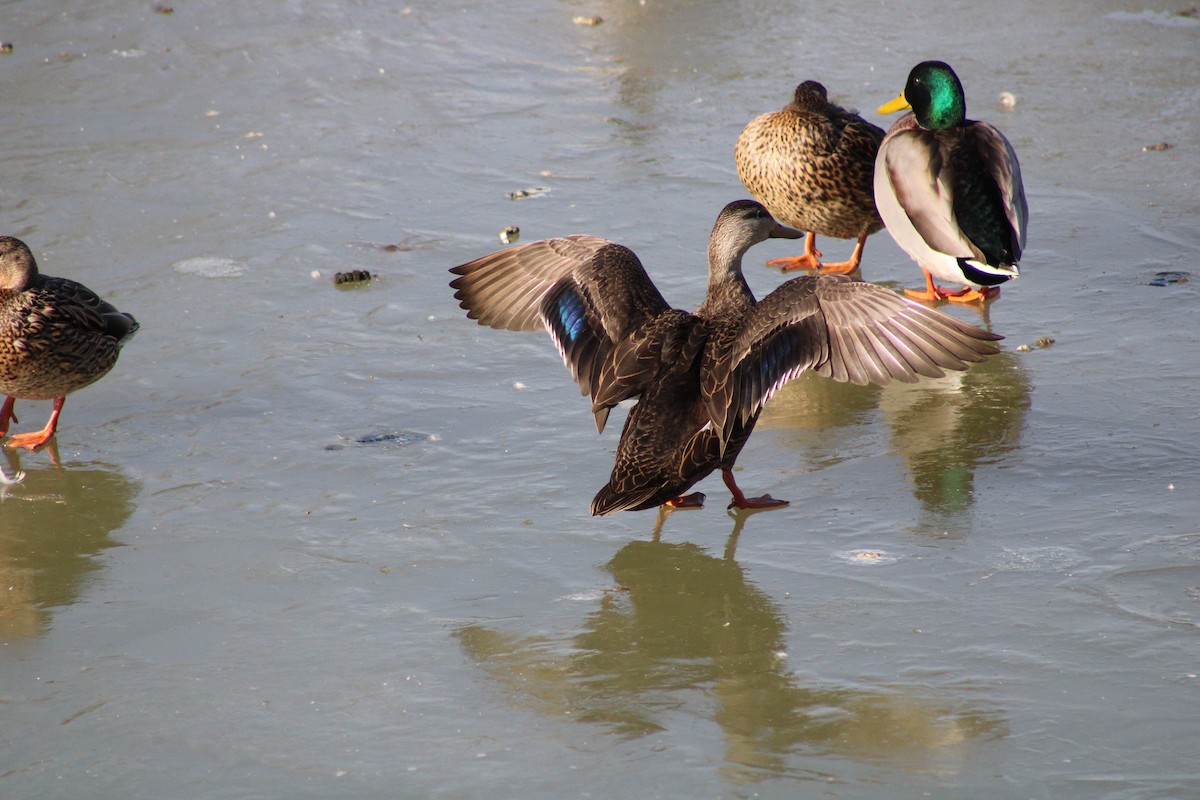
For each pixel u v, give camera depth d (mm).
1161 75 19828
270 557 9188
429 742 7188
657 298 9055
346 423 11148
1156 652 7812
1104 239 14648
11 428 11320
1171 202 15531
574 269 9070
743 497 9773
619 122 18625
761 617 8391
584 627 8320
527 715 7430
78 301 11016
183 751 7141
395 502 9906
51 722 7410
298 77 20422
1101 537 9141
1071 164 16734
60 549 9328
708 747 7102
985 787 6695
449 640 8195
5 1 23672
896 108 14203
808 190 14156
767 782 6781
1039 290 13539
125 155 17375
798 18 23156
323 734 7270
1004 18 22953
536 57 21438
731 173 16844
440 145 17891
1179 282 13523
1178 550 8922
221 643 8180
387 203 15992
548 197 16125
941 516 9547
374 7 23875
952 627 8172
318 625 8367
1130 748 6965
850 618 8328
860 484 10102
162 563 9133
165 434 11000
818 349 7961
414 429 11039
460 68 20906
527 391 11758
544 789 6766
